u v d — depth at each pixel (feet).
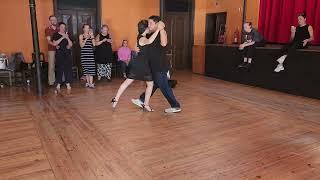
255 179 8.74
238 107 16.89
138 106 16.80
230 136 12.23
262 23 26.43
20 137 11.99
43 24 25.05
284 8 24.43
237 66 24.72
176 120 14.33
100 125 13.51
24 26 24.45
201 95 19.93
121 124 13.67
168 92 15.38
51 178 8.73
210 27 32.48
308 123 14.01
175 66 32.58
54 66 22.13
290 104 17.74
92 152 10.57
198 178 8.79
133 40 29.14
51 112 15.56
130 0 28.32
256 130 13.00
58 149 10.82
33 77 23.16
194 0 31.40
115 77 26.73
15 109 16.12
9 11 23.80
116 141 11.60
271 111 16.10
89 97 19.02
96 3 26.86
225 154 10.47
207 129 13.07
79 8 26.25
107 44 24.62
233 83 24.85
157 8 29.81
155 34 14.44
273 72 21.72
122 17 28.22
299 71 19.92
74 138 11.90
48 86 22.59
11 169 9.28
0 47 23.94
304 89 19.79
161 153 10.50
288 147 11.12
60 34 20.49
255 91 21.53
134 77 15.42
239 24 28.37
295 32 20.29
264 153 10.57
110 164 9.64
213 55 27.45
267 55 21.99
